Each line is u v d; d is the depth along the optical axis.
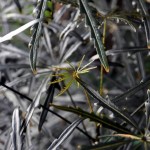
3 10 1.01
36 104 0.74
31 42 0.66
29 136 0.76
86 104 0.97
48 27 0.88
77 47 0.85
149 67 1.00
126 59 0.93
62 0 0.72
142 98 0.82
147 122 0.69
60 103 0.99
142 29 0.76
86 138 1.00
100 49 0.65
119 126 0.69
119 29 1.03
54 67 0.81
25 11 1.04
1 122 0.91
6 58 0.99
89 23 0.66
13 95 0.88
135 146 0.69
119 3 1.01
